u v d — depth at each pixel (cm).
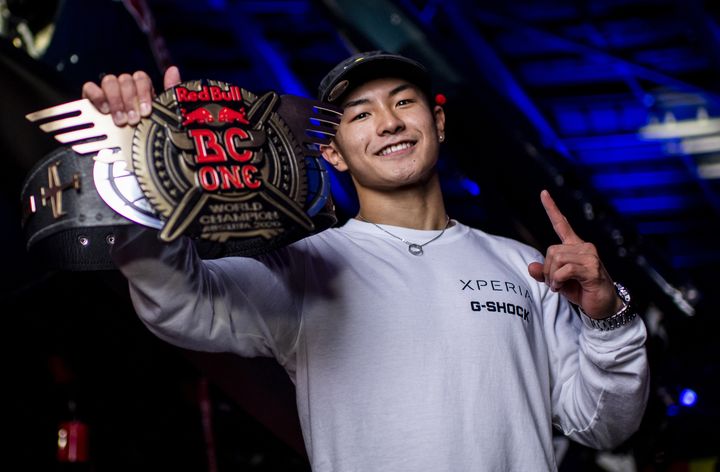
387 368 195
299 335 203
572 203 390
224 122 171
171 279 180
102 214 166
